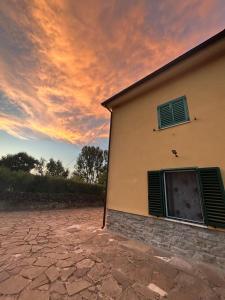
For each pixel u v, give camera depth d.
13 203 9.34
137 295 2.31
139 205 5.05
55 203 11.27
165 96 5.19
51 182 11.48
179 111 4.65
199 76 4.45
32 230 5.65
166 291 2.43
